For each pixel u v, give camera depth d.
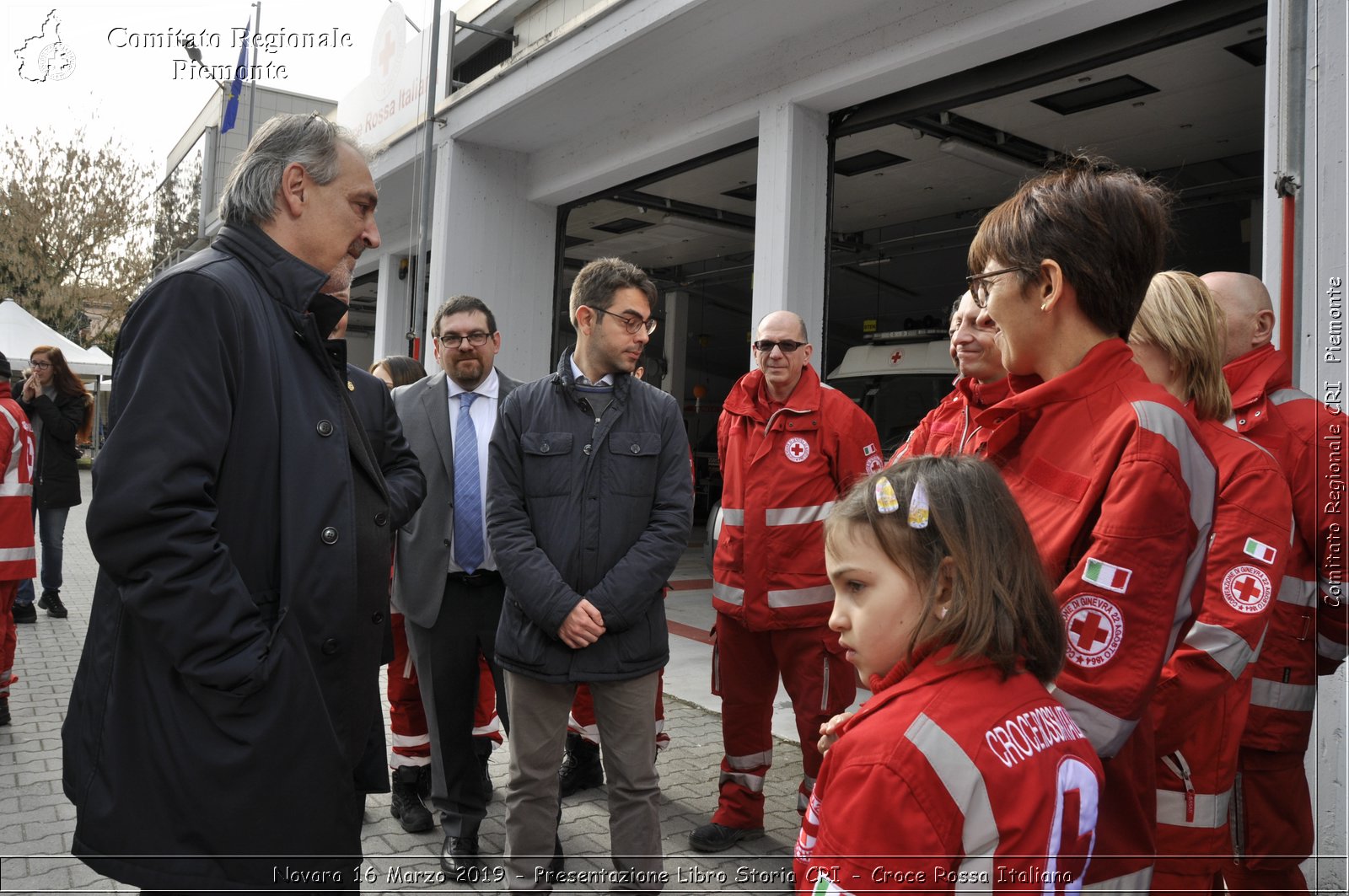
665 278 15.83
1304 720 2.21
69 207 17.47
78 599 8.39
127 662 1.59
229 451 1.63
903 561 1.21
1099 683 1.28
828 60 6.15
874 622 1.23
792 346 3.47
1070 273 1.42
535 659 2.75
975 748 1.10
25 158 17.30
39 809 3.65
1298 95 2.94
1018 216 1.47
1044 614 1.20
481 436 3.42
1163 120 8.02
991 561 1.17
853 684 3.41
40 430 7.44
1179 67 6.83
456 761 3.21
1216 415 1.97
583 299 2.92
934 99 5.96
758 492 3.41
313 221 1.83
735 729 3.47
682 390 16.39
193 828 1.54
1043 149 8.87
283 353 1.72
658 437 2.91
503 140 9.05
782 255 6.43
